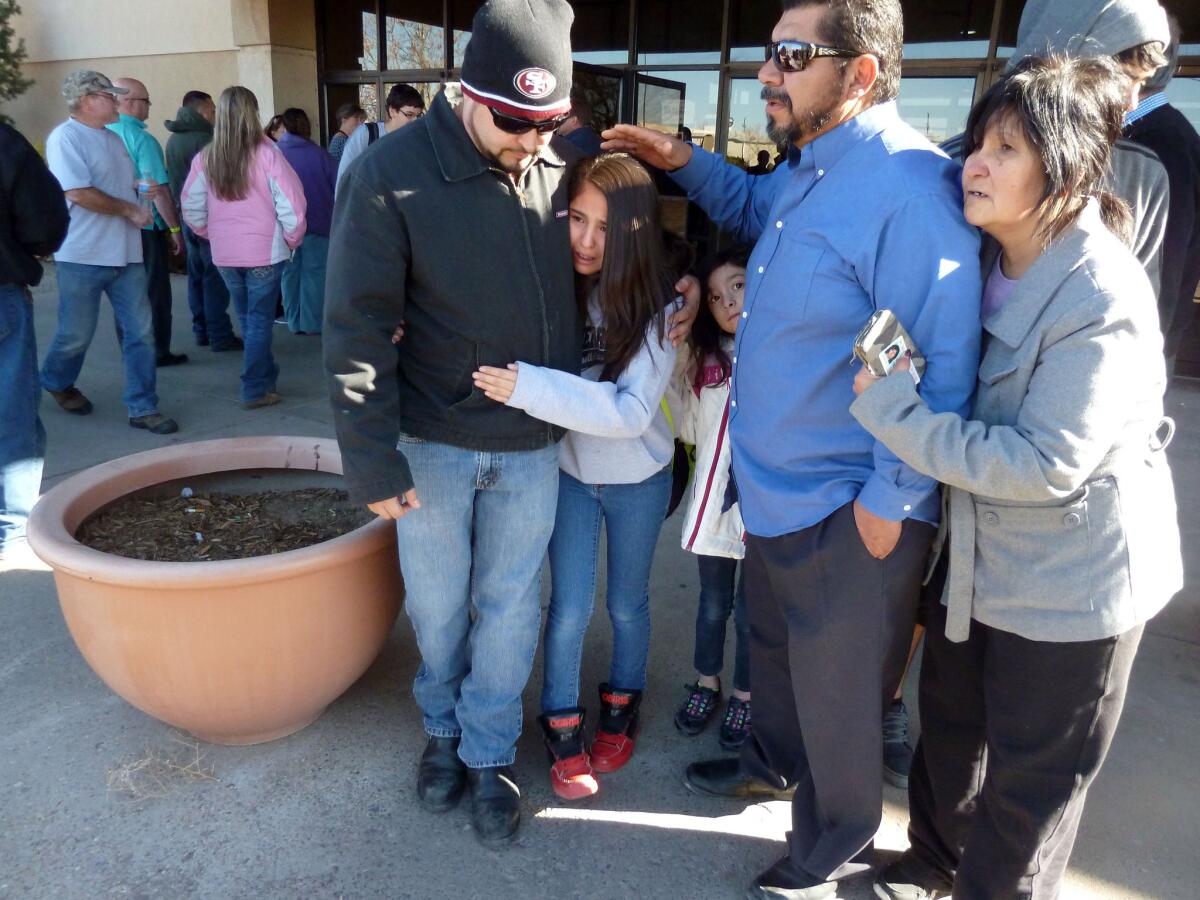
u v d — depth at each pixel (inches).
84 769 88.2
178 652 78.6
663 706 102.3
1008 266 56.9
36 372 130.7
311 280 264.4
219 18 348.5
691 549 85.5
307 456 104.3
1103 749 59.9
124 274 177.9
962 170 60.6
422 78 332.2
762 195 84.1
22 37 412.2
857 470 63.9
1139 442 55.7
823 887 74.2
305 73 341.7
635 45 313.4
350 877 76.5
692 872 78.4
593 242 75.0
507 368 71.4
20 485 130.0
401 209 65.9
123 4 375.6
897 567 63.1
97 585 76.8
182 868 76.8
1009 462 52.8
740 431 69.8
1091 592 55.9
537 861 79.0
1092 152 51.1
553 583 86.9
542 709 89.5
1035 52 66.4
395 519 77.4
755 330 66.6
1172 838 83.6
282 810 83.7
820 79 60.6
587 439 82.3
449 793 84.0
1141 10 62.5
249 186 187.5
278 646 81.0
